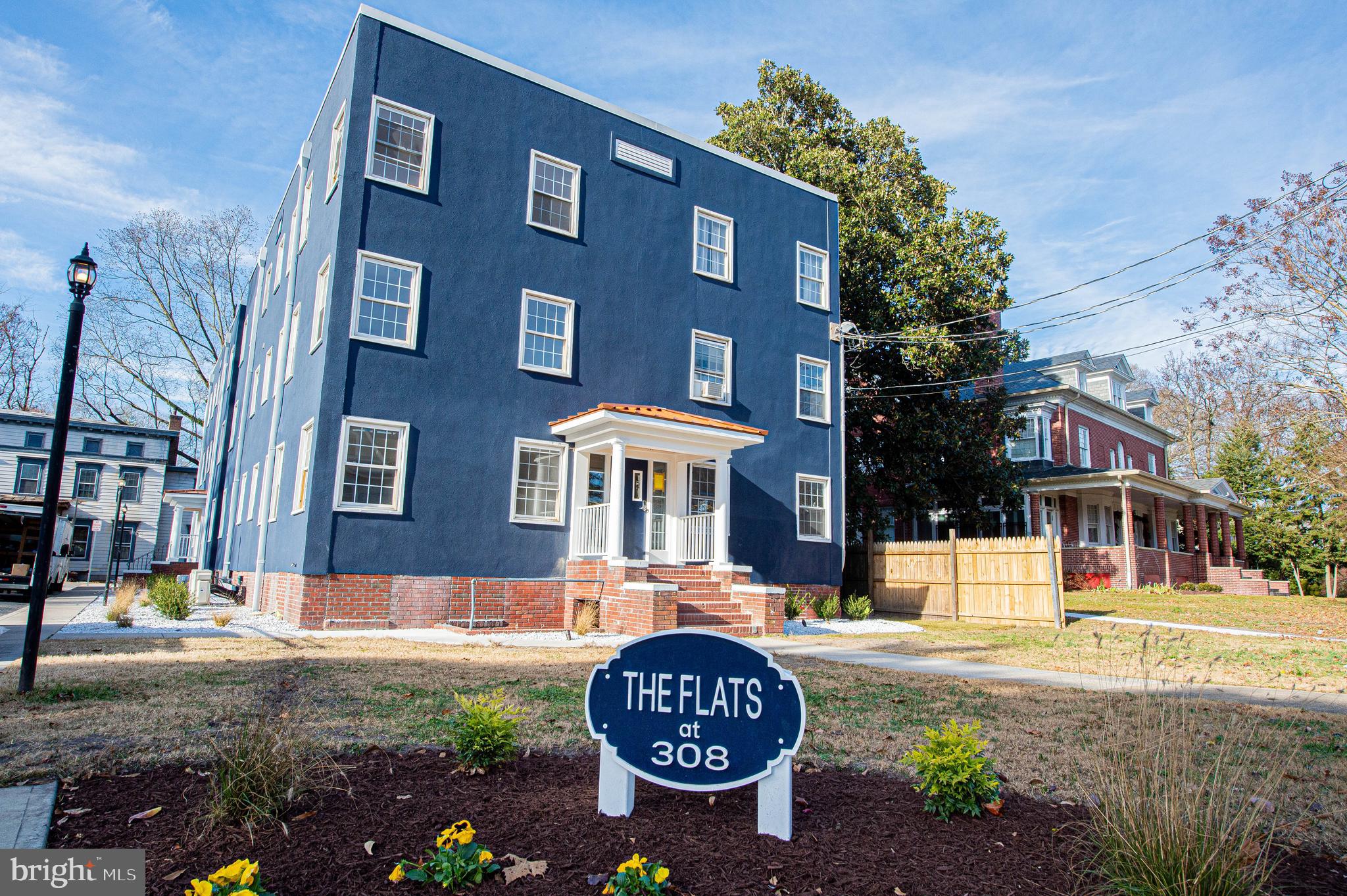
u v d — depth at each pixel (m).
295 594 13.13
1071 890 3.15
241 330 27.72
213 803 3.61
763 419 18.75
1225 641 13.46
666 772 3.78
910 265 22.75
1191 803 3.23
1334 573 33.41
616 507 14.13
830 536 19.42
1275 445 27.55
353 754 4.82
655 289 17.44
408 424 13.92
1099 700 7.48
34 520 25.56
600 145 17.11
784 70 25.73
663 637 3.88
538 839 3.52
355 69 14.27
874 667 10.12
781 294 19.62
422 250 14.53
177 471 39.31
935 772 4.00
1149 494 29.45
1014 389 32.06
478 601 13.96
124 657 8.85
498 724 4.53
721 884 3.12
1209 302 22.36
